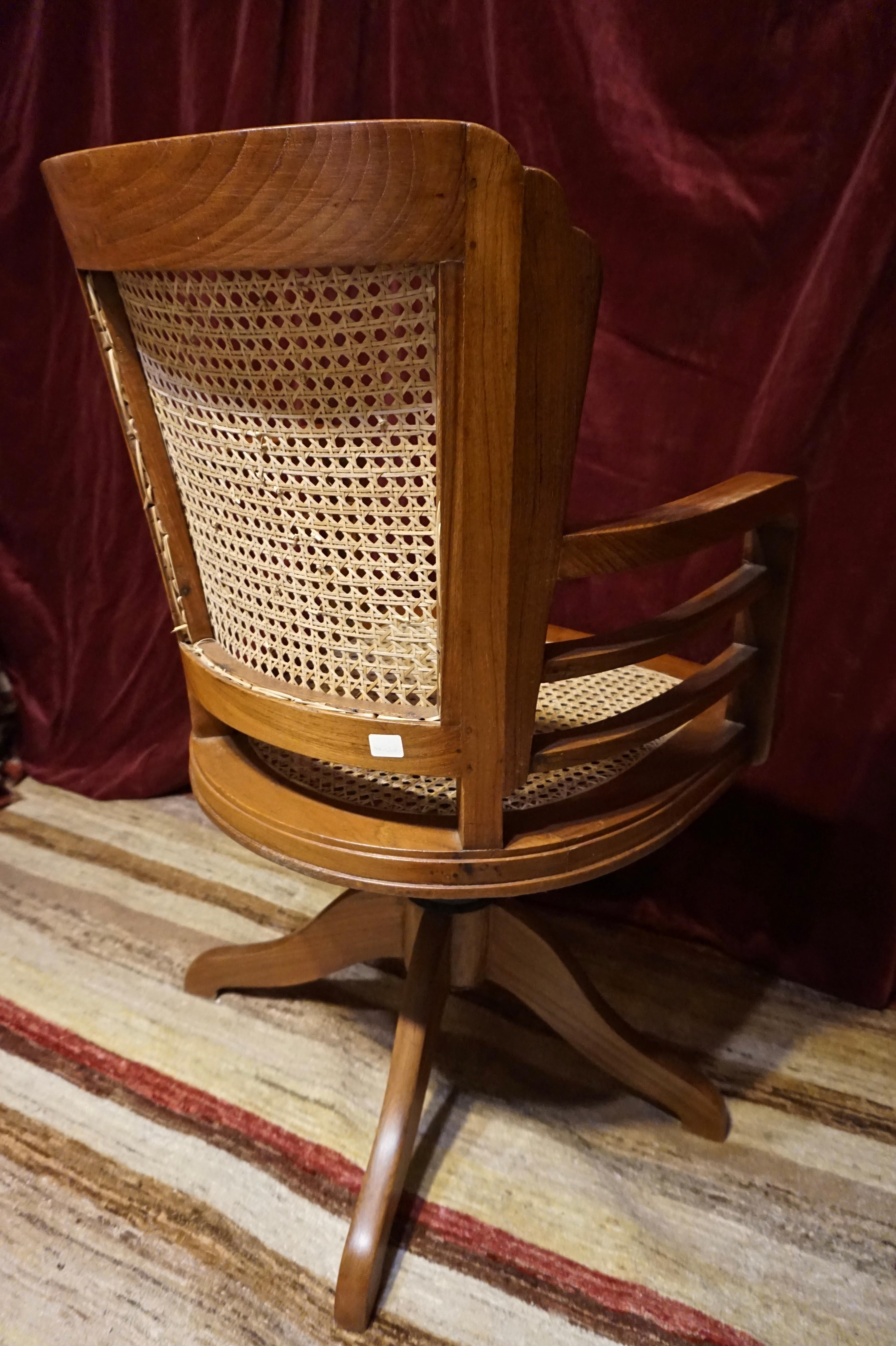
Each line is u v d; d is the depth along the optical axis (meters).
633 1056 0.81
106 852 1.23
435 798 0.61
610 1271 0.72
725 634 0.96
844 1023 0.98
